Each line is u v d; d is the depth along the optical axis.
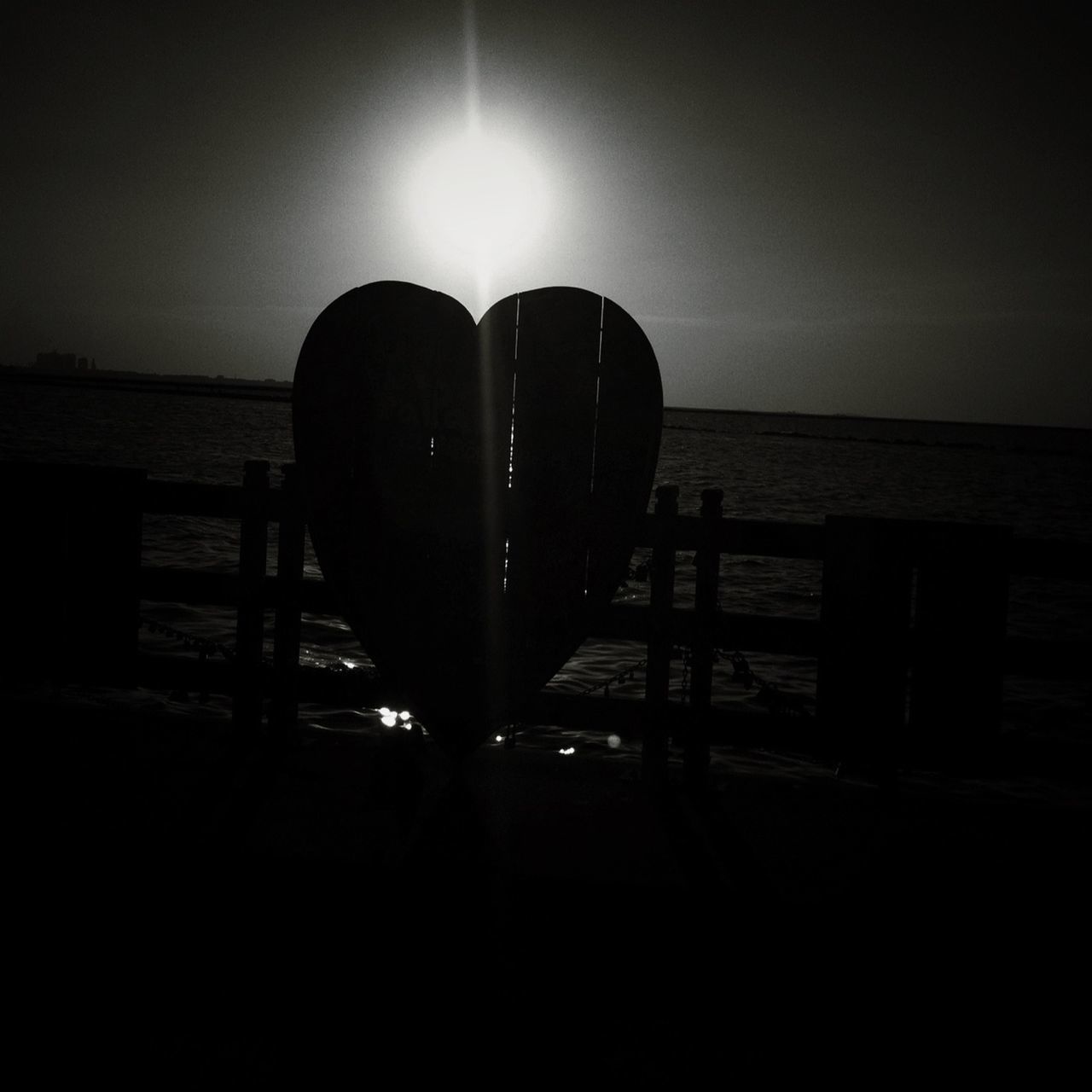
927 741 4.52
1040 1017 3.02
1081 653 4.43
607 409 4.03
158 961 3.14
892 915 3.48
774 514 36.31
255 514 4.70
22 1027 2.84
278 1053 2.78
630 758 6.98
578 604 4.07
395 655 4.11
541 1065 2.77
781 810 4.33
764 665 10.74
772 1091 2.69
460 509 4.07
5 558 4.82
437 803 4.03
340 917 3.37
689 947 3.29
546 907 3.47
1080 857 3.96
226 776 4.33
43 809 3.92
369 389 4.06
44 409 89.62
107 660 4.84
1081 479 89.44
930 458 129.38
